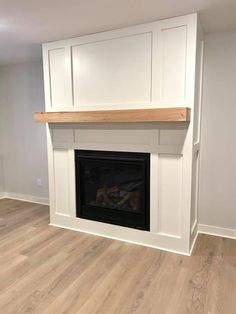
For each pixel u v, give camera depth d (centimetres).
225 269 222
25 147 418
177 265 229
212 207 290
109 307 179
